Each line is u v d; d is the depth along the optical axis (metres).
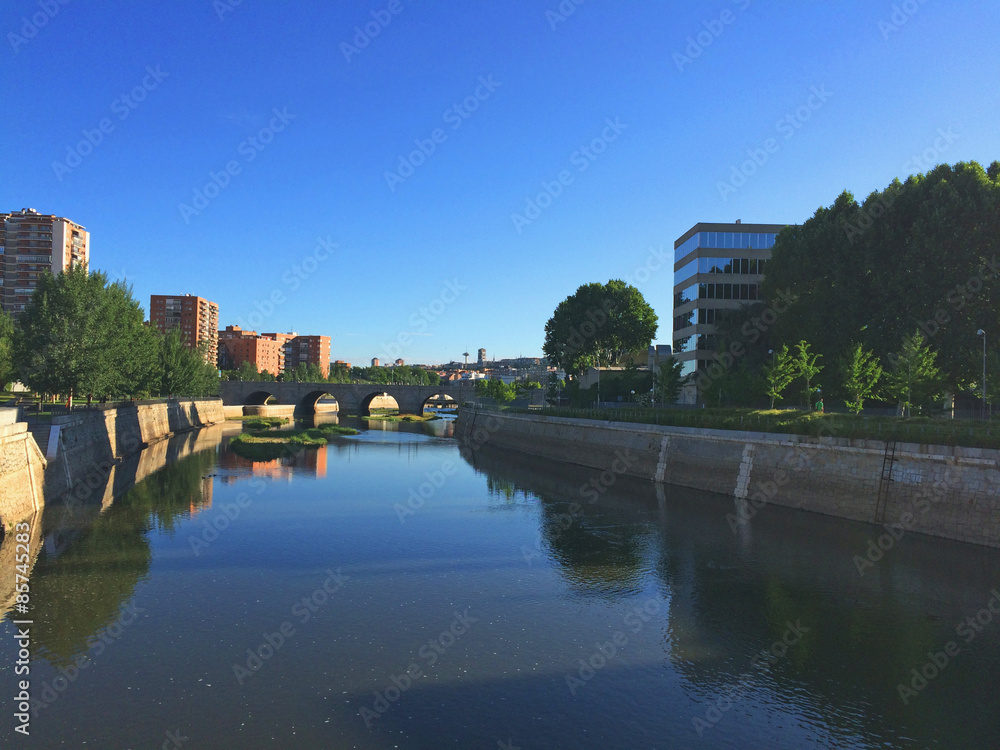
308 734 16.34
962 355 49.25
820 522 38.66
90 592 26.30
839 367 53.88
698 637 22.73
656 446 56.56
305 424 128.62
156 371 93.00
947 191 50.09
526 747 16.08
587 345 104.88
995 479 31.69
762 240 82.19
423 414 161.62
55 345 54.50
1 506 34.47
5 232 136.50
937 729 17.17
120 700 17.80
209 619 23.67
